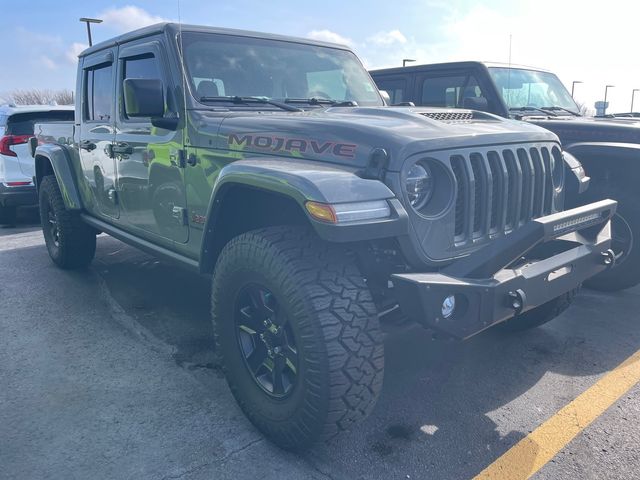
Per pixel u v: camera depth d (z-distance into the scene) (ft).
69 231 17.20
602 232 10.08
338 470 8.27
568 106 20.31
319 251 8.08
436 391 10.50
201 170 10.60
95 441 8.94
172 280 17.13
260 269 8.21
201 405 10.02
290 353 8.19
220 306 9.22
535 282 8.39
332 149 8.61
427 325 7.61
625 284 15.06
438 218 8.36
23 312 14.55
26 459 8.49
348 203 7.41
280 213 9.71
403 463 8.43
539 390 10.52
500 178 9.22
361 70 14.52
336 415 7.72
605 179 14.53
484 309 7.82
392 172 8.02
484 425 9.40
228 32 12.39
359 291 7.88
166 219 11.98
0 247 21.79
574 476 8.11
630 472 8.20
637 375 11.05
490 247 8.20
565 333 13.03
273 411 8.52
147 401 10.16
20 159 25.31
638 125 15.49
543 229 8.17
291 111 11.51
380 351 7.82
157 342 12.71
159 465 8.35
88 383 10.82
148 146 12.13
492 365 11.50
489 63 18.69
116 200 14.08
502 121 10.83
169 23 11.85
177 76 11.25
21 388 10.62
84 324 13.75
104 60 14.07
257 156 9.54
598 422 9.45
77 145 16.14
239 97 11.54
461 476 8.14
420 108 11.10
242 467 8.30
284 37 13.35
